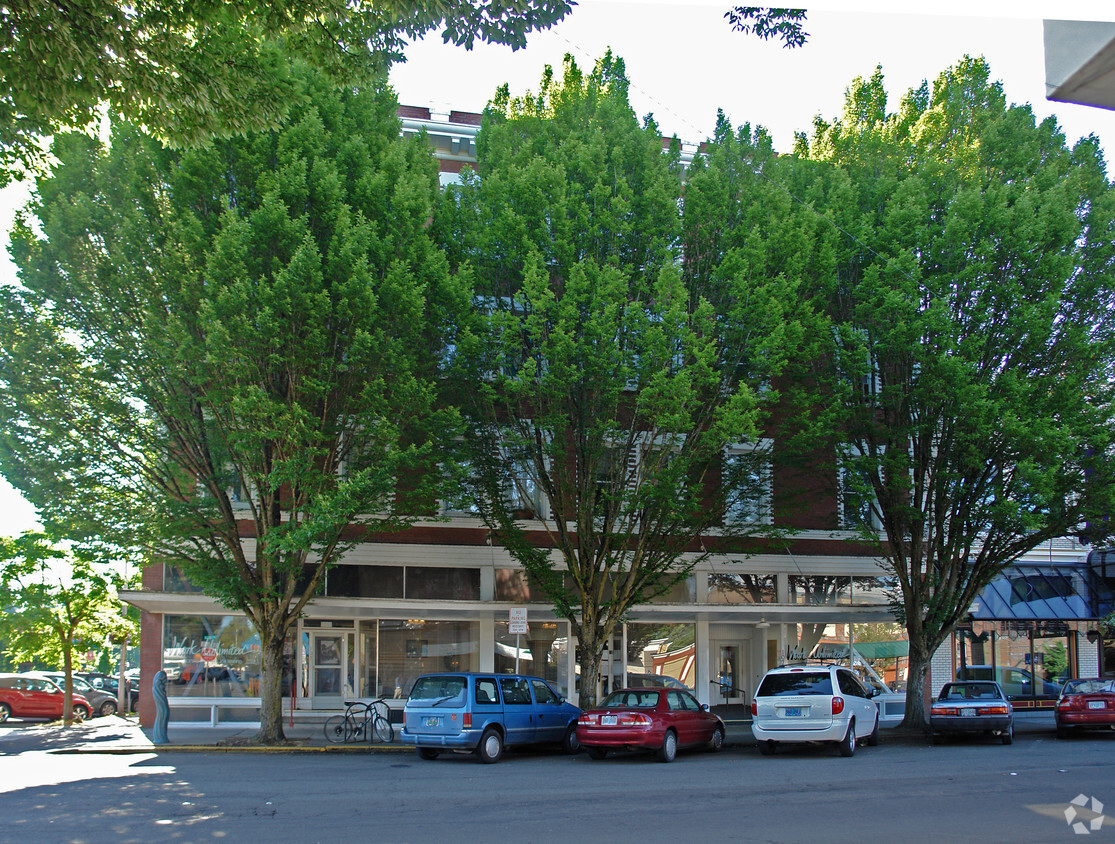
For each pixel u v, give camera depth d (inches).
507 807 430.9
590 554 783.1
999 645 1180.5
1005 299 761.0
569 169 747.4
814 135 963.3
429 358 716.7
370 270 662.5
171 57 418.6
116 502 696.4
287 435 639.1
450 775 566.6
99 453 684.7
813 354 757.3
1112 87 141.4
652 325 686.5
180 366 637.3
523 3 414.3
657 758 668.1
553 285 733.3
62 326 661.3
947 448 826.2
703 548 909.8
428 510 773.3
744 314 721.0
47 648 1149.7
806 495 1032.8
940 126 868.6
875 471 850.8
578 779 543.8
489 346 716.0
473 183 784.9
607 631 786.8
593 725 669.3
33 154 445.7
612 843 342.0
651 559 807.7
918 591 894.4
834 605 1011.3
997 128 838.5
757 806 430.6
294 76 682.8
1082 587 1224.2
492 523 815.1
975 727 794.8
